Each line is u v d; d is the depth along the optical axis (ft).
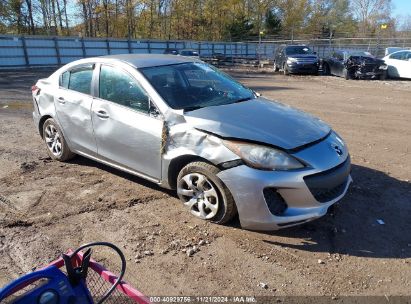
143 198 15.34
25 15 146.00
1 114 32.48
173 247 12.09
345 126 28.89
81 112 17.08
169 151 13.75
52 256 11.59
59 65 95.91
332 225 13.37
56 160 19.79
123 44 109.29
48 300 6.57
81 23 163.73
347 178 13.89
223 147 12.39
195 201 13.64
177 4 174.91
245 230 13.00
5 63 86.99
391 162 20.15
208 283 10.47
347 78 68.33
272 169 11.87
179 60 17.39
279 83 62.69
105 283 7.89
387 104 39.50
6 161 19.84
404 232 13.02
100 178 17.38
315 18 209.56
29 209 14.49
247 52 136.67
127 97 15.40
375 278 10.68
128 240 12.46
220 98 15.55
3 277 10.61
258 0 199.93
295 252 11.85
